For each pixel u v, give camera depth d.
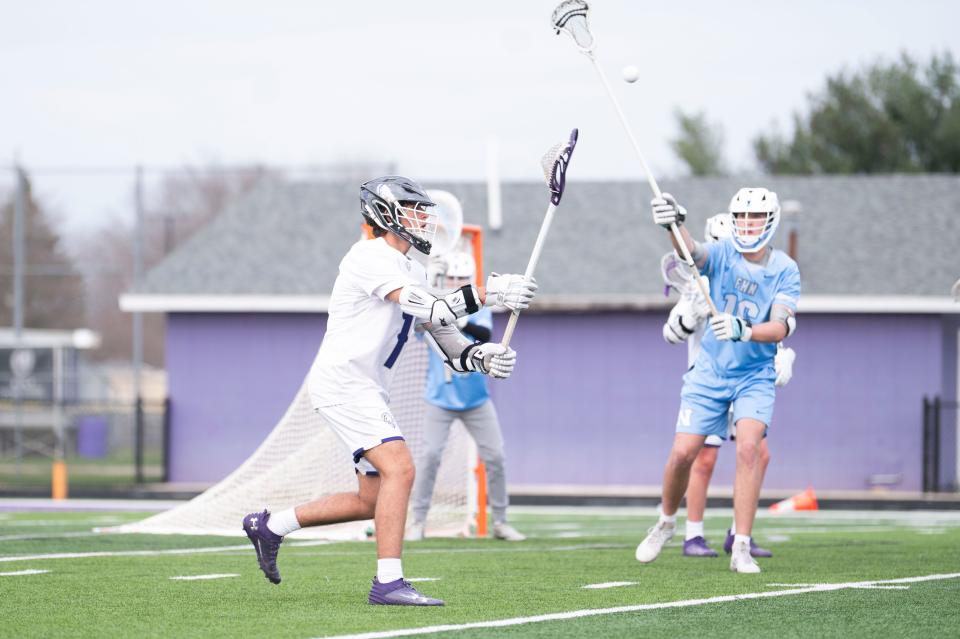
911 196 70.94
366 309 16.67
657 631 14.73
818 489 61.47
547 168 16.70
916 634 14.73
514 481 62.38
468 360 16.81
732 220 21.89
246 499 30.81
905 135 106.62
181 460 64.31
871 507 55.22
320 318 64.31
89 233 116.19
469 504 32.75
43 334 85.25
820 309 61.19
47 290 93.69
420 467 29.98
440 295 17.59
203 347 64.75
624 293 63.38
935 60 107.44
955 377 63.16
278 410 64.25
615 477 62.00
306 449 31.48
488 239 68.38
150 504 51.06
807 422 61.72
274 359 64.38
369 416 16.59
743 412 21.59
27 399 78.81
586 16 20.39
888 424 61.62
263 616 15.66
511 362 16.69
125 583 19.11
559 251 67.12
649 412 62.03
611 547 27.62
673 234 20.97
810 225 68.69
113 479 67.94
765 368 21.80
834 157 107.94
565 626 14.99
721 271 21.97
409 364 33.06
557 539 30.78
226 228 70.50
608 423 62.16
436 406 29.73
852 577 20.53
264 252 68.44
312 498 31.31
